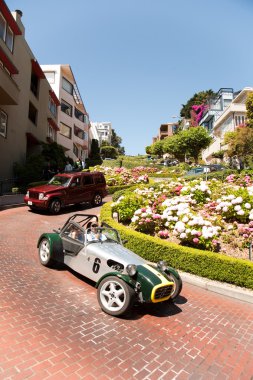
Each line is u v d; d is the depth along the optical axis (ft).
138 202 36.96
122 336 15.14
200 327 17.57
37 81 93.66
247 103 109.19
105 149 277.44
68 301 18.22
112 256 19.58
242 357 14.80
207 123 195.31
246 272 24.44
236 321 19.22
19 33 70.85
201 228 29.32
